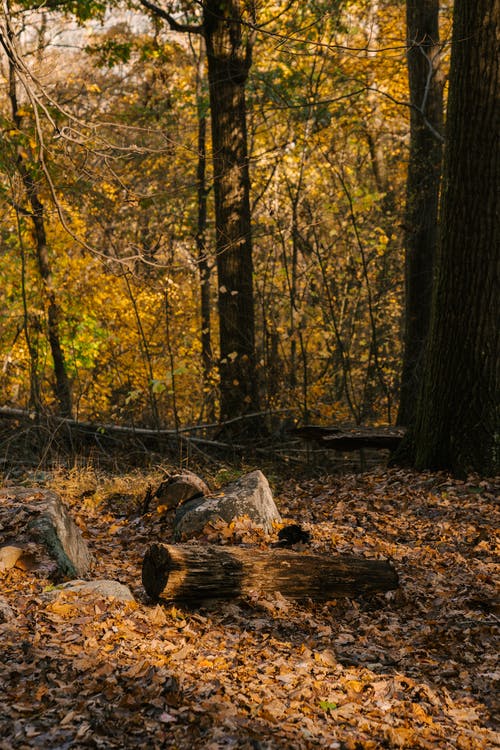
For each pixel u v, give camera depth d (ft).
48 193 44.80
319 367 58.39
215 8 45.85
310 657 17.81
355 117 58.23
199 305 69.97
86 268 52.75
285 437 47.26
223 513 26.22
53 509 24.14
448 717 15.69
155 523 30.50
